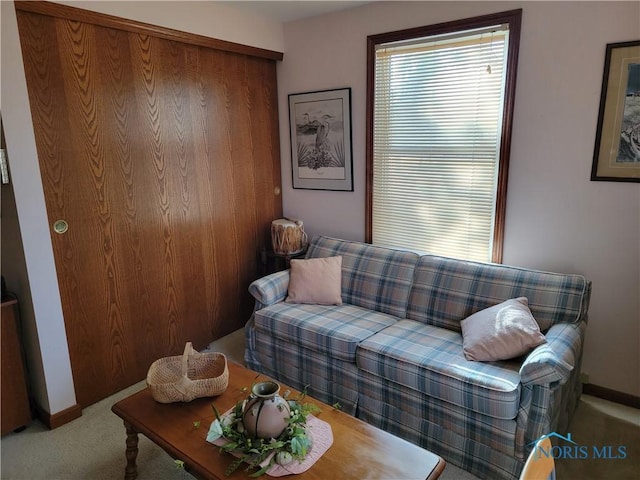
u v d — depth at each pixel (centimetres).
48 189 231
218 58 312
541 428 186
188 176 303
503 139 265
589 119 239
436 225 307
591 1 227
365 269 298
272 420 154
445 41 278
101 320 264
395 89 304
